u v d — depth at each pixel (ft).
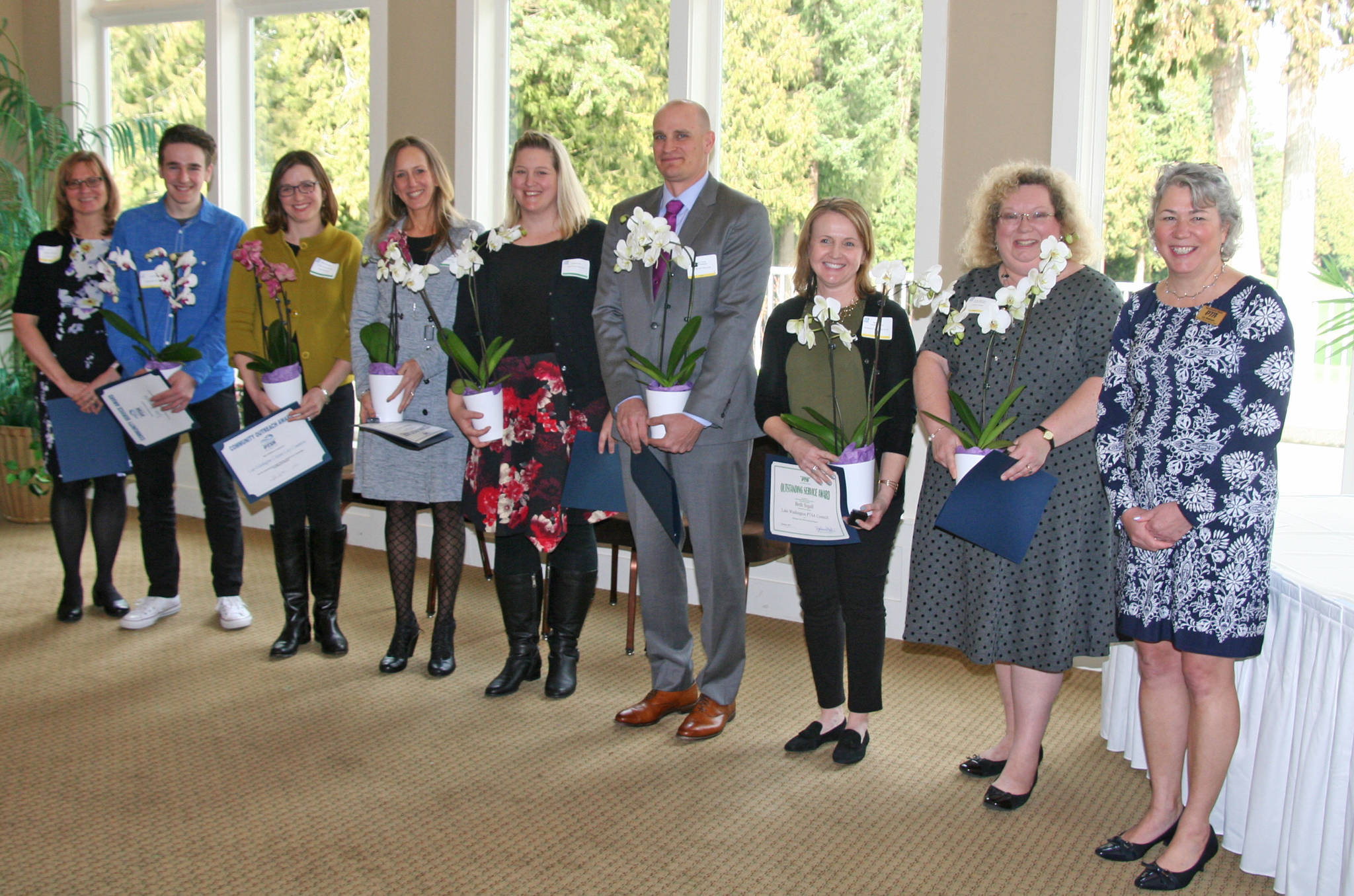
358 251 11.01
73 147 17.53
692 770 8.75
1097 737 9.68
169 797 8.13
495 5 14.75
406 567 10.84
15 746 9.00
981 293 7.86
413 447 9.43
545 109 14.74
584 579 10.28
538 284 9.58
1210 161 11.32
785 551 10.91
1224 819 7.64
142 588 13.80
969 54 11.61
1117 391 6.97
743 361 8.64
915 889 7.00
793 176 13.41
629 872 7.15
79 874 7.05
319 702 10.07
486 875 7.09
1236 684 7.47
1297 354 11.26
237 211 17.33
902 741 9.47
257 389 10.71
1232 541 6.45
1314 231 11.04
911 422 8.27
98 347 11.82
